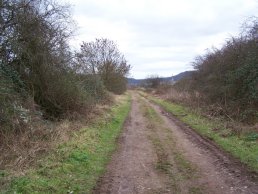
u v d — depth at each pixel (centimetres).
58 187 873
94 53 4266
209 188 896
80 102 1891
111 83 4591
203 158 1216
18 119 1274
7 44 1526
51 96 1727
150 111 2978
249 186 895
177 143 1505
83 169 1049
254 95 1794
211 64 2611
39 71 1675
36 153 1114
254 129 1563
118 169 1088
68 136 1390
